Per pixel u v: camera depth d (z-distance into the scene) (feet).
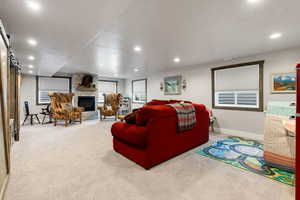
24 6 5.10
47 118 21.30
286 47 10.19
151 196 5.00
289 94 10.46
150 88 22.79
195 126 9.53
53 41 8.39
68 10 5.36
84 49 10.84
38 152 8.82
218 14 6.18
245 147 9.76
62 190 5.28
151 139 6.78
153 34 8.22
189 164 7.30
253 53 11.66
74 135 12.82
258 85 11.86
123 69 19.16
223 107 13.93
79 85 22.54
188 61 14.52
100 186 5.52
